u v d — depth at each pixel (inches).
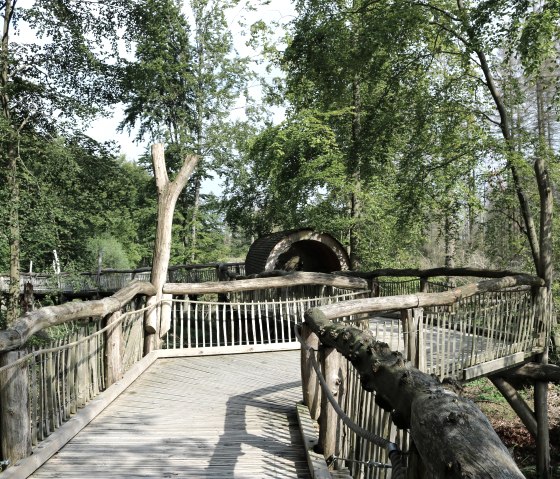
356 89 763.4
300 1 627.8
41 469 170.6
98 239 1400.1
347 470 170.2
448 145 554.3
